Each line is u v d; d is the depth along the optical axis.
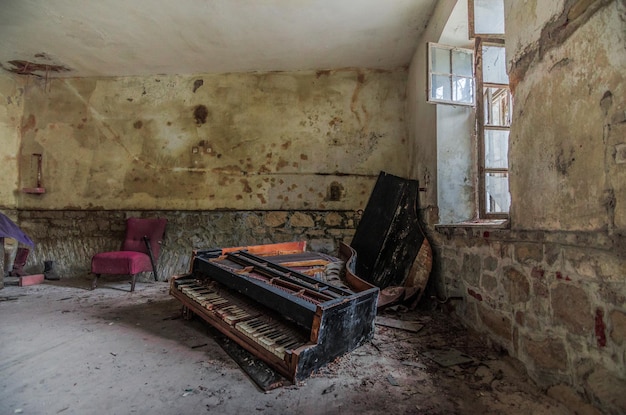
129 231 4.20
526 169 1.72
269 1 3.13
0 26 3.50
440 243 3.08
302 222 4.33
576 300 1.38
